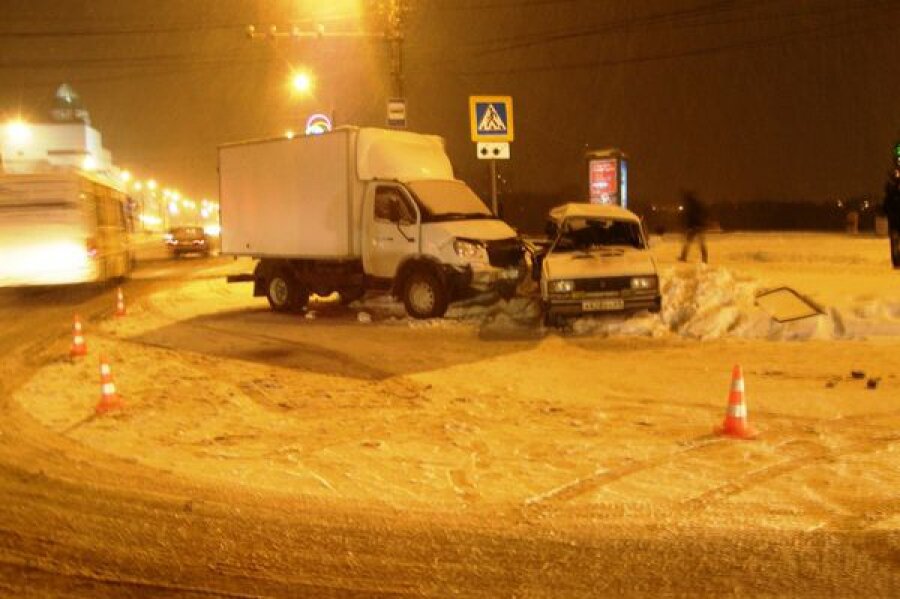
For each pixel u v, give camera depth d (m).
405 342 12.45
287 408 8.66
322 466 6.66
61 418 8.49
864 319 11.84
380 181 14.90
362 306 17.30
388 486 6.14
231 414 8.47
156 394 9.42
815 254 21.95
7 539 5.27
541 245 14.48
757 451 6.75
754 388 8.87
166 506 5.81
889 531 5.07
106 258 23.69
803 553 4.78
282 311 17.09
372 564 4.79
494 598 4.34
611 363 10.55
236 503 5.85
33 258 21.11
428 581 4.56
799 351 10.83
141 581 4.64
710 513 5.44
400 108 24.45
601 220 13.63
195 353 12.09
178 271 32.03
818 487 5.88
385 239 14.77
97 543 5.18
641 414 8.06
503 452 6.93
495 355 11.27
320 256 15.70
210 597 4.43
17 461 6.97
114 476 6.52
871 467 6.29
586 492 5.91
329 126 29.11
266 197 16.69
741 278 14.18
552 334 12.56
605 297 12.43
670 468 6.38
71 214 21.22
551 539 5.09
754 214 51.72
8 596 4.47
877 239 29.20
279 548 5.05
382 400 8.93
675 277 13.80
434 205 14.52
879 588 4.33
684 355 10.89
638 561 4.74
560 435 7.39
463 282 13.84
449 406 8.60
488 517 5.49
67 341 13.79
